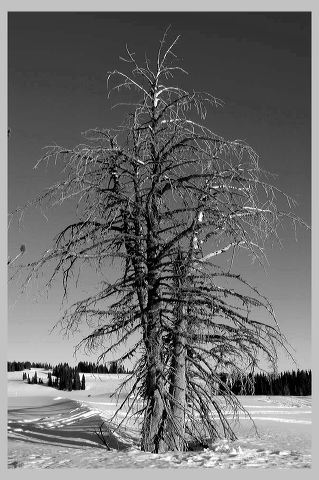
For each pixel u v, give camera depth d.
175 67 18.84
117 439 22.44
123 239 18.22
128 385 17.84
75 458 15.78
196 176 17.83
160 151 18.45
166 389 18.17
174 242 17.73
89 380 90.94
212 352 18.33
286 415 47.06
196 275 17.88
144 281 18.06
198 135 17.88
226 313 17.91
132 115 18.50
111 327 17.75
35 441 22.44
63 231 18.50
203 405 19.31
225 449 17.52
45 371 160.38
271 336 18.06
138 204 18.08
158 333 17.77
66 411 49.25
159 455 16.22
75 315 17.34
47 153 17.19
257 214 18.03
